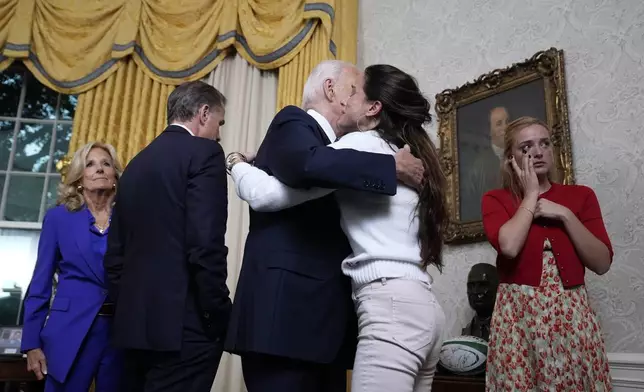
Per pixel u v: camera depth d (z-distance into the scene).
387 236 1.22
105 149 2.35
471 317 2.96
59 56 4.21
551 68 2.90
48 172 4.32
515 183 2.04
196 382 1.60
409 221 1.25
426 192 1.29
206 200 1.65
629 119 2.58
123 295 1.65
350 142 1.29
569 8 2.96
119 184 1.79
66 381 1.99
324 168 1.15
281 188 1.24
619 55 2.69
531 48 3.09
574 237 1.82
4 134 4.41
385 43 3.93
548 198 2.00
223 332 1.66
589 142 2.70
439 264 1.30
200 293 1.60
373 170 1.18
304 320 1.22
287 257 1.26
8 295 4.02
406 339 1.15
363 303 1.21
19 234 4.16
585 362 1.69
